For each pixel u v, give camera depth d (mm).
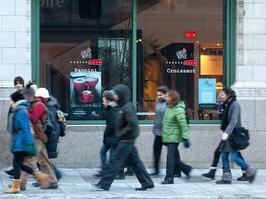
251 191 22766
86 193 21812
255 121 27844
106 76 27922
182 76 28234
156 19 28125
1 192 21703
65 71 27719
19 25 26953
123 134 21656
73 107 27703
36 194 21438
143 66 28031
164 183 23875
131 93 27922
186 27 28297
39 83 27406
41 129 21688
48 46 27562
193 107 28234
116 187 23266
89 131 27484
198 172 26969
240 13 27969
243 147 23703
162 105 24906
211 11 28312
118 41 27984
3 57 26828
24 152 20812
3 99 26625
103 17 27953
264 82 28000
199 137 27875
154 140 25594
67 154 27359
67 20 27719
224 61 28312
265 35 28000
